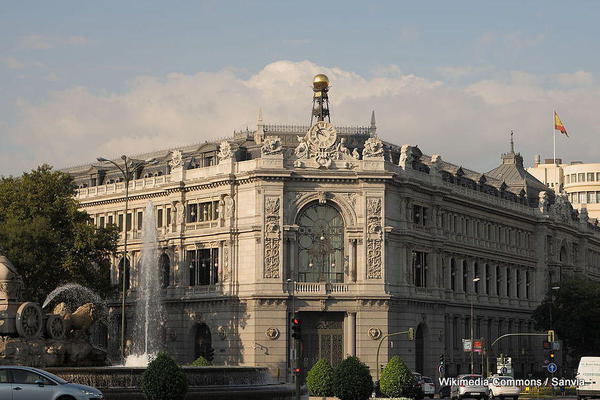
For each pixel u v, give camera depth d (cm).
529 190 18462
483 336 16138
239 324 13512
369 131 15388
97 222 15875
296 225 13412
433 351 14462
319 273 13500
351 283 13400
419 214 14438
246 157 14025
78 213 13225
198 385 7612
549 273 18275
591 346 16188
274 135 15025
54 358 7225
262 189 13412
